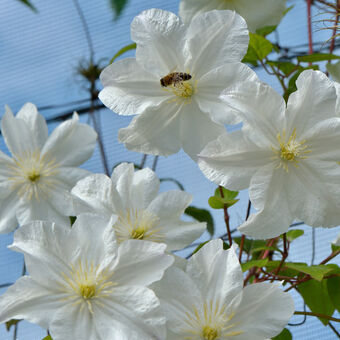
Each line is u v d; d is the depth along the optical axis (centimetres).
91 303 59
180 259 62
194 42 63
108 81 63
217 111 63
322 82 61
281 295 59
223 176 60
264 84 60
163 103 64
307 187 61
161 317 58
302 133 61
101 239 60
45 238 60
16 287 59
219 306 59
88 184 64
